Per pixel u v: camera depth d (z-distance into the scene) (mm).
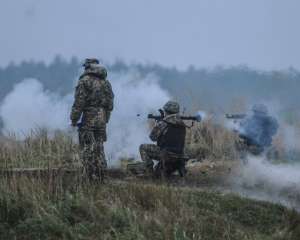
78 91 30953
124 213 26688
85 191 28531
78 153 34500
